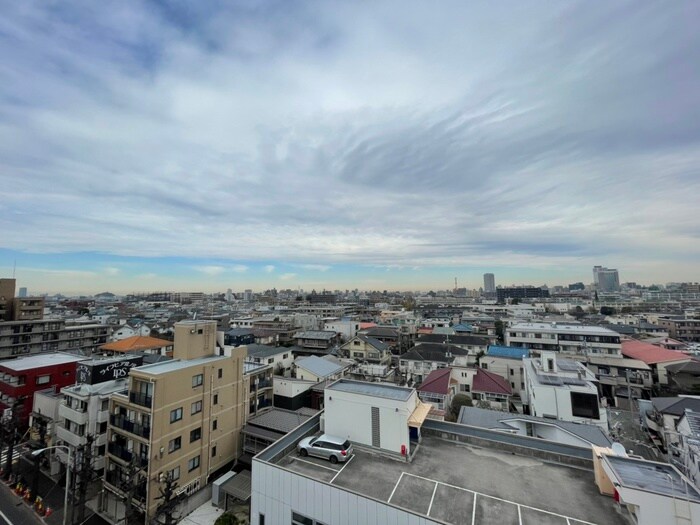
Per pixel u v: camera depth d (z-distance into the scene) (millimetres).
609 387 43406
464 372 39875
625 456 11414
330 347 61062
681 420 25078
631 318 88188
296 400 34406
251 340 56188
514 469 12781
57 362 36625
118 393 23859
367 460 13438
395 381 46281
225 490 21969
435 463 13219
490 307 128875
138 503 20594
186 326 25891
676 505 9023
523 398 39031
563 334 53188
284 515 11852
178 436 22344
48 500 23438
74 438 23922
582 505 10688
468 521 9977
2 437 27891
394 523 9891
